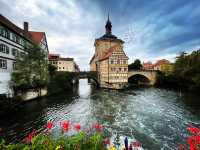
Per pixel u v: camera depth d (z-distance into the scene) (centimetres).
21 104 2456
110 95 4047
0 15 3272
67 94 4241
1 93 2472
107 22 7362
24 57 2930
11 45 2903
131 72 6719
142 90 5191
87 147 387
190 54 5578
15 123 1752
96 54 7588
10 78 2797
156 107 2625
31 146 376
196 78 4447
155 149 1178
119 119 1948
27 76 2867
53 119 1922
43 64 3275
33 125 1691
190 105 2733
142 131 1544
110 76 5388
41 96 3488
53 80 4556
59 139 399
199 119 1936
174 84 6300
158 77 6994
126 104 2884
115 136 1409
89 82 11175
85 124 1728
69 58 8425
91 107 2633
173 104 2847
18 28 3825
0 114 1867
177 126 1691
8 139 1350
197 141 449
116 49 5444
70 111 2344
